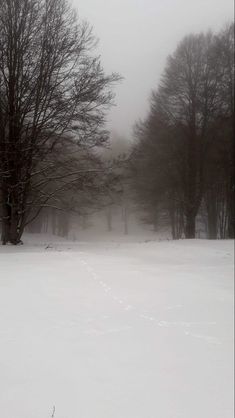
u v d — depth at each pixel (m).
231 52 25.88
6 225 15.79
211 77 25.78
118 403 3.48
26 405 3.20
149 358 4.46
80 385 3.66
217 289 8.30
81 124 15.80
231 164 26.16
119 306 6.21
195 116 25.92
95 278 8.04
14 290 6.42
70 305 5.94
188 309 6.55
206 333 5.50
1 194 15.70
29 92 15.02
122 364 4.23
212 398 3.83
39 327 4.87
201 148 25.72
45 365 3.92
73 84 15.34
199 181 25.98
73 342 4.57
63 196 17.73
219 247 16.53
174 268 10.78
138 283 8.02
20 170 15.11
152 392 3.76
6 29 14.65
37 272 8.06
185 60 26.09
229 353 4.87
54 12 15.45
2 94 14.80
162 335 5.20
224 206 33.84
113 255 12.45
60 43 15.22
